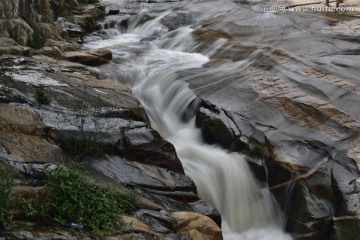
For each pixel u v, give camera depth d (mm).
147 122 8094
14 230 4527
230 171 7914
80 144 6484
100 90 8328
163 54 12688
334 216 6820
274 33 13109
